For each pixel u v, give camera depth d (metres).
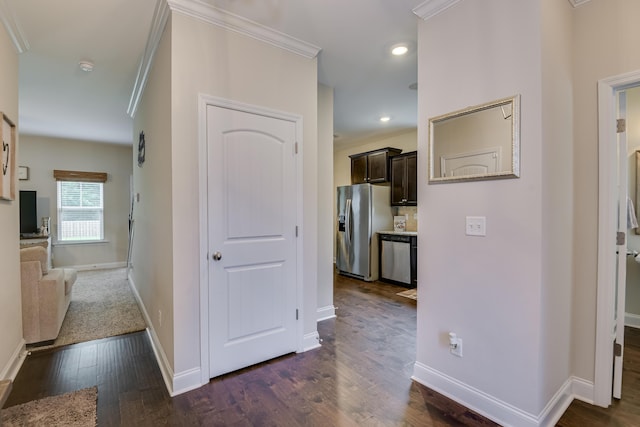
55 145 6.11
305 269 2.79
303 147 2.76
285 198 2.65
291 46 2.63
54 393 2.12
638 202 3.17
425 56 2.20
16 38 2.53
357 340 3.00
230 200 2.35
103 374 2.37
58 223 6.14
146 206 3.27
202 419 1.86
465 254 1.99
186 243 2.17
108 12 2.29
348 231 5.83
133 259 4.74
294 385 2.22
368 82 3.52
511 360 1.79
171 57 2.11
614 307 1.97
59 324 3.11
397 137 5.98
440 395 2.10
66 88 3.68
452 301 2.06
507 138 1.79
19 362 2.53
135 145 4.32
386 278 5.45
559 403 1.90
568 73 1.97
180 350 2.15
